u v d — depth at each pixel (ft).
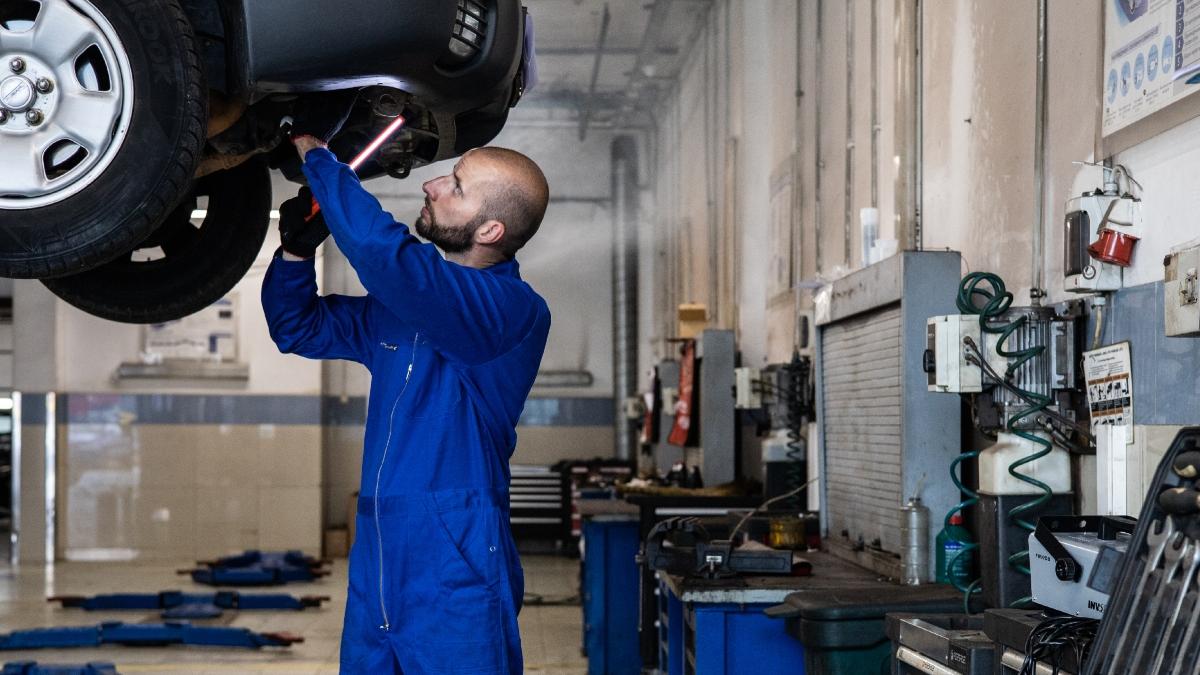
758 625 10.61
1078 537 6.51
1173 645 4.87
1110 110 8.78
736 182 25.63
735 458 24.09
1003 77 11.00
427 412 6.30
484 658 6.11
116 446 37.88
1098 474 8.68
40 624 25.02
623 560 19.12
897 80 13.99
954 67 12.37
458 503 6.20
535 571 34.35
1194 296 7.13
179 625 22.44
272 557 34.47
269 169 8.10
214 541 38.01
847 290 12.99
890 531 11.71
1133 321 8.45
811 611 9.46
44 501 37.22
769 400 20.70
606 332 41.78
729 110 26.71
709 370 24.14
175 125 6.10
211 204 7.88
